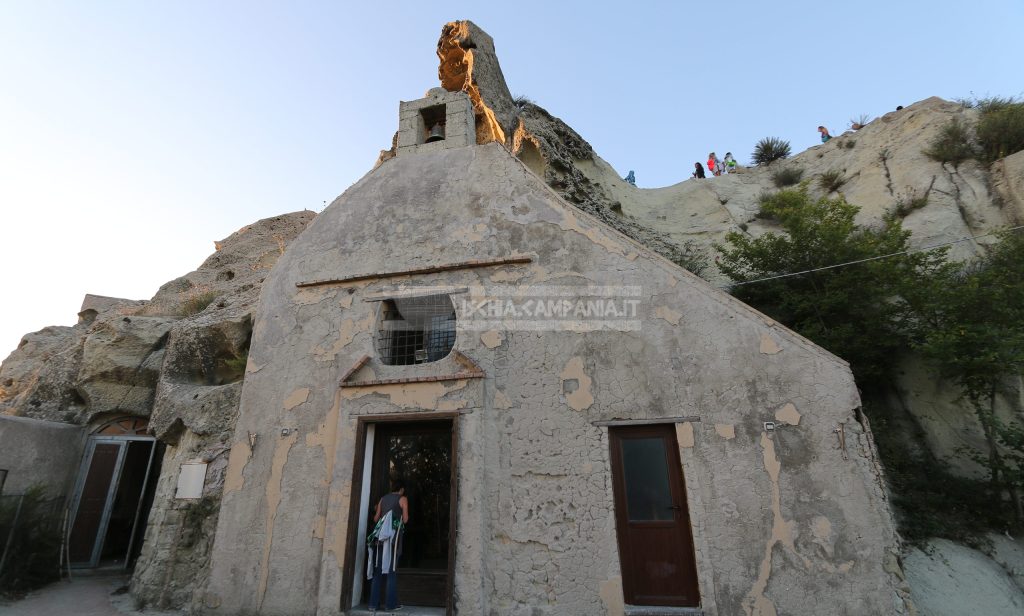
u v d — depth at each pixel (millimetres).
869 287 9984
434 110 10195
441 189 8914
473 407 7008
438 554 7148
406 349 8414
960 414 9477
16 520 9828
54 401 13242
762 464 5988
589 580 6066
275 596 6922
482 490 6629
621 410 6676
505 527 6492
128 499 13219
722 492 6004
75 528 11953
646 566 6121
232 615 6988
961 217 12969
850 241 11047
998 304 8438
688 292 6996
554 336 7293
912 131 16375
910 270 9781
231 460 7836
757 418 6180
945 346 8344
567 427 6781
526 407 7004
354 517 6973
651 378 6723
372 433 7578
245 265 20469
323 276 8734
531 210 8219
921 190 14195
